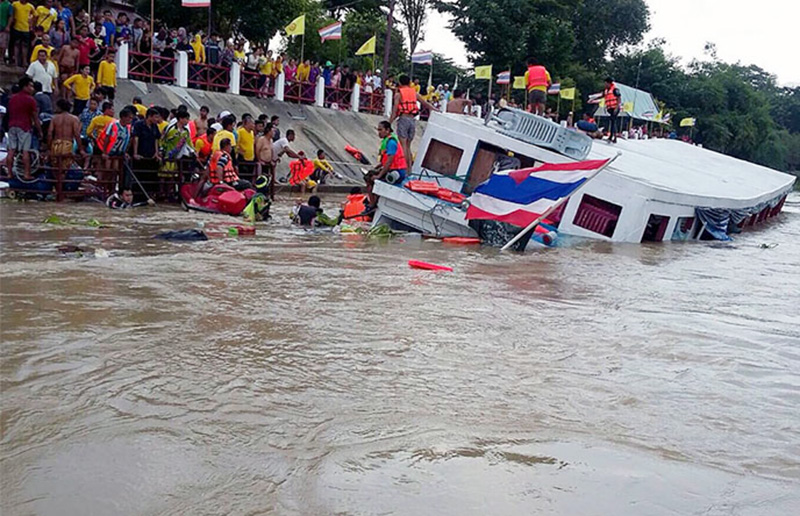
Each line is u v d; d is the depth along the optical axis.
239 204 14.45
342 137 28.75
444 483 3.63
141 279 7.89
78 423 4.07
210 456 3.78
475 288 8.77
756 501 3.66
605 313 7.91
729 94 68.81
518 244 12.52
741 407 5.09
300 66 30.00
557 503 3.50
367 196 15.32
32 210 13.06
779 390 5.54
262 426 4.20
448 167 15.08
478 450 4.05
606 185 14.73
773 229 24.59
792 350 6.80
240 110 25.41
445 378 5.28
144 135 15.02
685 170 23.39
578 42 60.31
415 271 9.67
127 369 4.99
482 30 50.69
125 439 3.91
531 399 4.97
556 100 50.00
